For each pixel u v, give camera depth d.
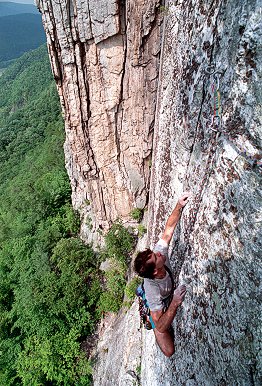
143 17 9.24
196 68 4.19
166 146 6.41
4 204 33.12
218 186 3.31
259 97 2.61
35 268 16.22
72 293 13.93
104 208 14.90
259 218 2.66
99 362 12.67
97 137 12.69
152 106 11.27
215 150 3.45
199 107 4.07
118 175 13.59
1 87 146.00
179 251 4.68
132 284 12.54
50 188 22.28
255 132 2.67
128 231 14.63
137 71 10.56
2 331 15.74
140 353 9.05
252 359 2.63
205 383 3.47
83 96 11.63
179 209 4.59
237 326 2.88
